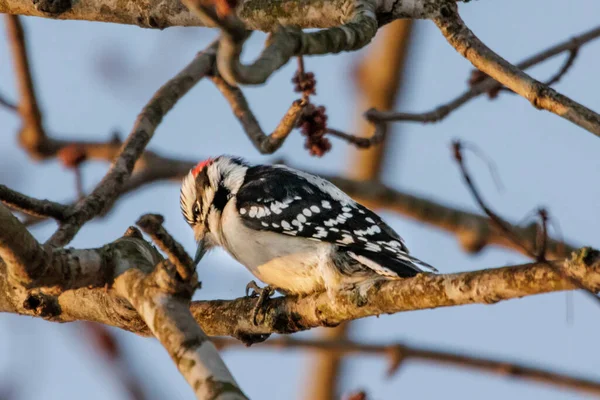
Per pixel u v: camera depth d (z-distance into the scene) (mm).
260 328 10562
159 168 16219
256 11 10453
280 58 7523
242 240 11633
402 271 10039
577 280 7207
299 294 10992
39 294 9688
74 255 8570
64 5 11039
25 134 15344
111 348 7180
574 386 14008
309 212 11453
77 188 13680
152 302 7680
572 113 9008
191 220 13117
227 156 13297
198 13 6605
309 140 12352
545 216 8891
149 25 10859
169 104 12703
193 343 7336
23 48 14672
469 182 8883
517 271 7594
